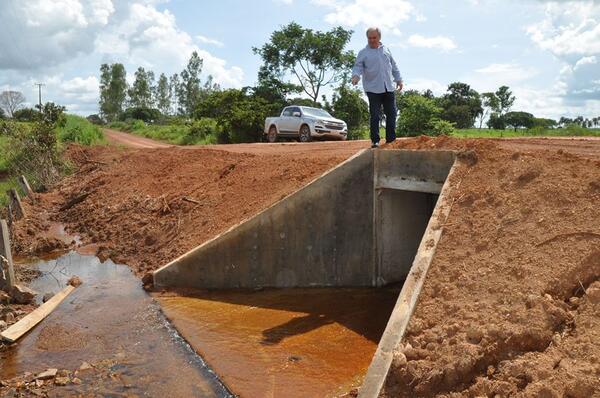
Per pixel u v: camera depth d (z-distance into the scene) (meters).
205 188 13.30
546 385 3.96
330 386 5.92
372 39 9.48
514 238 5.89
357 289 9.50
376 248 9.57
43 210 17.17
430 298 5.70
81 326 7.89
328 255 9.56
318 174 10.70
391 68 9.75
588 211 5.67
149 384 6.09
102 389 5.99
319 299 8.99
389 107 9.78
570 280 5.04
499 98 51.44
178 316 8.24
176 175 15.33
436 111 29.14
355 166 9.41
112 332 7.64
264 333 7.53
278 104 38.47
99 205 15.88
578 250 5.26
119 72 90.31
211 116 43.28
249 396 5.75
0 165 21.69
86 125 29.95
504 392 4.17
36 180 20.56
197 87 86.50
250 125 36.12
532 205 6.20
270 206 9.53
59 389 6.01
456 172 7.62
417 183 8.60
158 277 9.68
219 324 7.90
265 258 9.59
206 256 9.59
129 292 9.51
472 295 5.45
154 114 87.56
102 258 11.85
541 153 7.17
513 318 4.82
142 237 12.38
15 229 13.45
